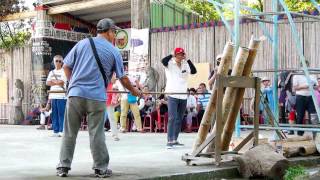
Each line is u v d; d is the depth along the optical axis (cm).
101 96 557
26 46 2033
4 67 2094
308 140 784
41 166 657
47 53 1994
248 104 1458
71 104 557
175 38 1659
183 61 917
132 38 1658
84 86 554
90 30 2152
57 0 1938
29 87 2019
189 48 1630
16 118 2020
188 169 622
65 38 2056
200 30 1606
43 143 1028
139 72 1636
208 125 681
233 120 687
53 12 1980
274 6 919
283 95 1258
